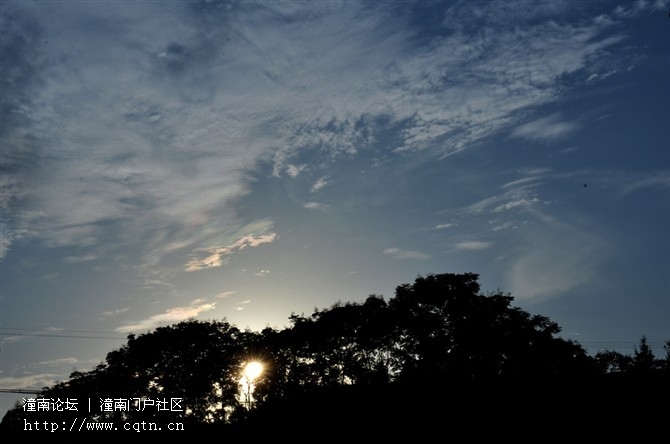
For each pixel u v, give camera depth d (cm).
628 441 3234
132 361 5219
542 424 3588
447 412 4062
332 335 5431
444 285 5331
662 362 5778
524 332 5216
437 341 5197
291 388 5384
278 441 4566
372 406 4456
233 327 5666
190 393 5225
